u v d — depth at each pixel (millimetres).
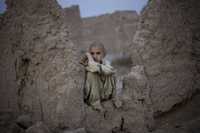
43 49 3363
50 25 3385
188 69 3871
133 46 3779
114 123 3443
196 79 3973
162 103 3717
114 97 3623
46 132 2996
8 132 3084
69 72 3361
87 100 3611
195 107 3717
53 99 3328
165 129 3359
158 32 3717
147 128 3486
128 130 3455
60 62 3375
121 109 3512
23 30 3367
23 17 3369
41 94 3346
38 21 3363
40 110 3338
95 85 3482
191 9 3859
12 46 3420
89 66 3414
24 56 3385
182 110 3781
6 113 3371
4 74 3424
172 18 3762
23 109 3369
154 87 3689
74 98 3309
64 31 3441
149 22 3715
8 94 3400
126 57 12773
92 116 3375
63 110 3291
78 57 3477
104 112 3457
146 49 3701
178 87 3787
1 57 3447
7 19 3455
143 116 3467
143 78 3514
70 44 3438
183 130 3166
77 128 3258
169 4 3742
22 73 3396
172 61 3781
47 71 3363
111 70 3484
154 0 3725
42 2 3367
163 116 3795
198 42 3938
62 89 3328
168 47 3766
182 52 3840
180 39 3818
